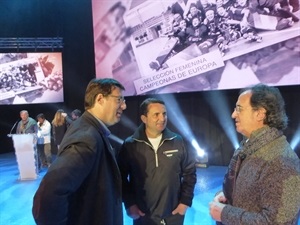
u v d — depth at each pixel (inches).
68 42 343.3
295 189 45.8
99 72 279.7
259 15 214.2
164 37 251.6
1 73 324.8
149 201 80.4
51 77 328.2
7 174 268.7
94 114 61.1
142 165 81.0
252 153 51.9
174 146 83.1
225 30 227.8
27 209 169.6
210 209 55.9
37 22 345.1
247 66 223.0
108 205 57.4
